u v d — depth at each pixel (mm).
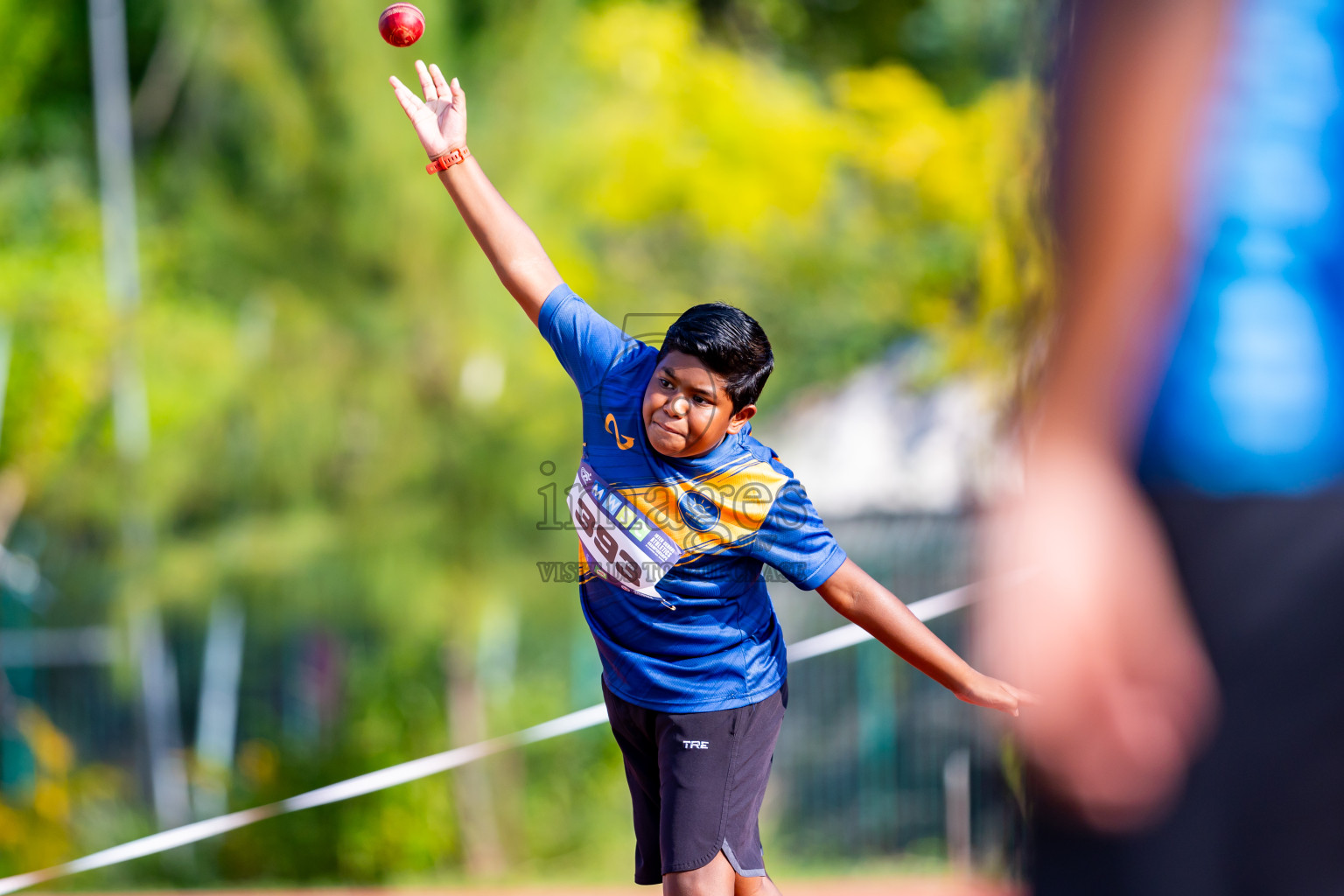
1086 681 3412
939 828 36375
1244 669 3855
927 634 8938
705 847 9367
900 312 40844
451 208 32281
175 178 35531
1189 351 3910
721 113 39438
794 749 37469
